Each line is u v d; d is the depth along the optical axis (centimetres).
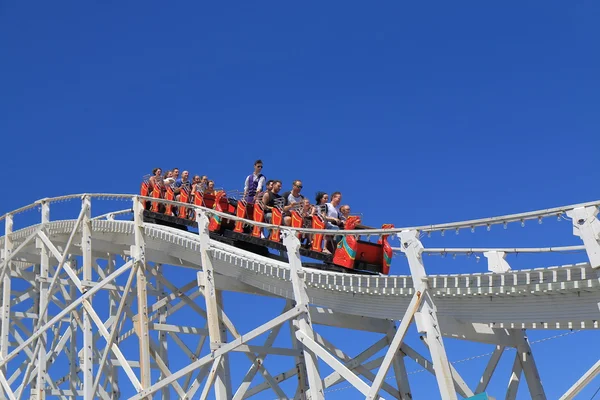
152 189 2305
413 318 1262
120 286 2180
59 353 2480
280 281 1648
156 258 2180
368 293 1420
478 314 1261
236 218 1697
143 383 1881
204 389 1678
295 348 1900
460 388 1554
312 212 1780
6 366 2489
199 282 1772
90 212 2261
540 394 1504
